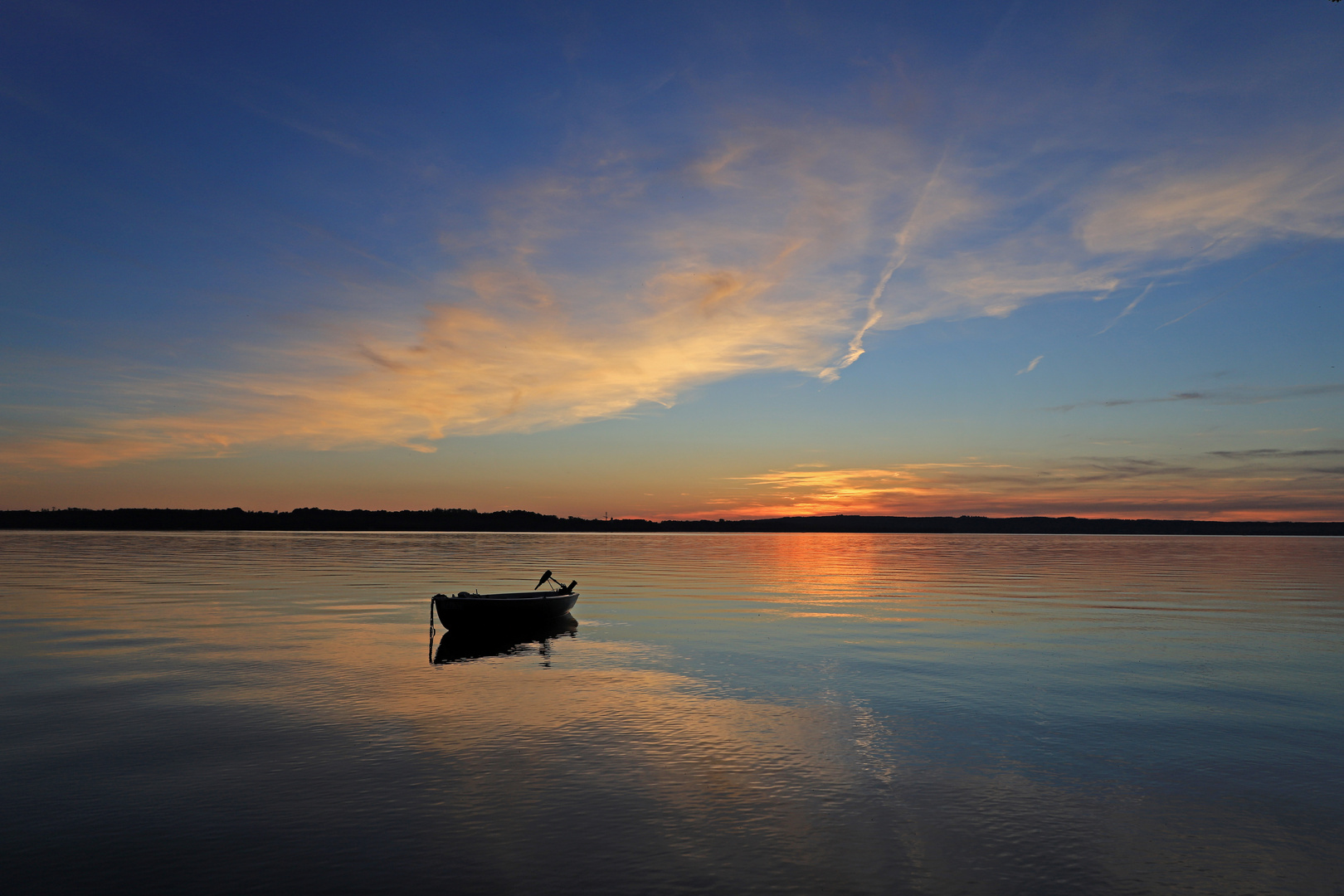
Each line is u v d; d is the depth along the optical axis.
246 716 15.20
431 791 11.13
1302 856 9.27
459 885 8.48
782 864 8.97
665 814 10.38
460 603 25.56
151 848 9.33
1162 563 76.88
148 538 143.50
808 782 11.65
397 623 28.47
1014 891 8.41
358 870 8.79
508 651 22.86
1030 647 23.69
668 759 12.64
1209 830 10.01
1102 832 9.91
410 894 8.27
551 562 74.19
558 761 12.52
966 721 15.05
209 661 20.84
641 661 21.33
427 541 147.88
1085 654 22.45
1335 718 15.34
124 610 31.94
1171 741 13.80
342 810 10.46
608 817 10.26
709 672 19.80
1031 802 10.89
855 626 28.42
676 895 8.27
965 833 9.86
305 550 96.50
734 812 10.46
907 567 68.69
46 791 11.14
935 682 18.58
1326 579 53.00
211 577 50.09
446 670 19.88
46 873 8.72
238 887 8.43
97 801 10.74
